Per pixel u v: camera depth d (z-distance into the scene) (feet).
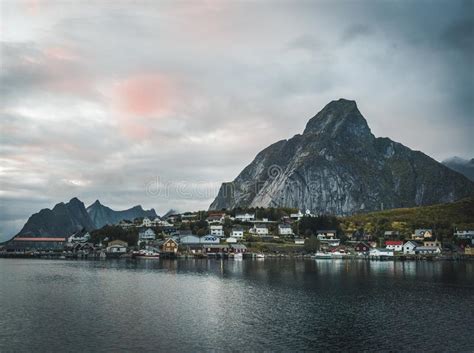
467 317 217.56
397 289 312.09
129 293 288.51
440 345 171.12
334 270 483.10
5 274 423.64
